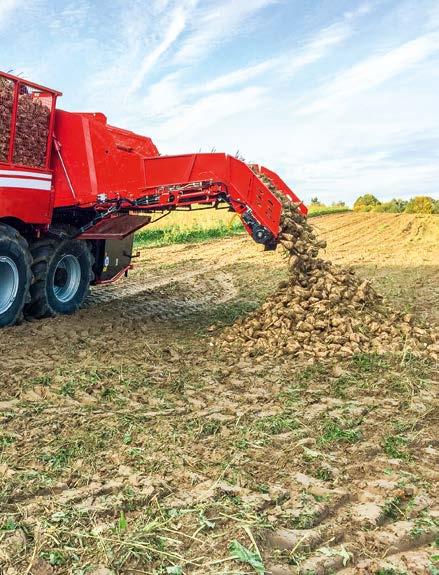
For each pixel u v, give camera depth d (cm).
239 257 1947
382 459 409
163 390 538
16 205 752
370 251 2177
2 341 685
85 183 816
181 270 1582
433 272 1534
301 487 356
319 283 764
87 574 259
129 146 923
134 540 284
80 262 896
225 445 416
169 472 366
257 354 674
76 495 328
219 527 303
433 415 505
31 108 767
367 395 550
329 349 673
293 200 896
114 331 783
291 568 275
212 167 764
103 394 520
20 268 768
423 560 288
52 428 429
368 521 320
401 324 749
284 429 453
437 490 366
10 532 287
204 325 863
